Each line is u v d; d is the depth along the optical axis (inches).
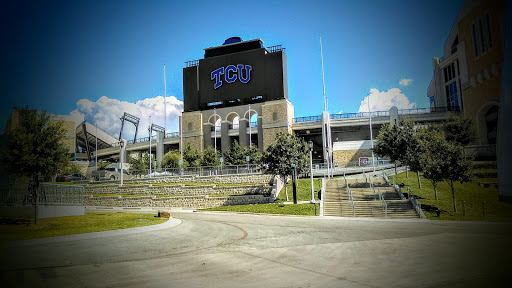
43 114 866.1
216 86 3083.2
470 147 1750.7
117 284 332.8
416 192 1369.3
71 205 1044.5
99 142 3860.7
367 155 2393.0
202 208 1566.2
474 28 1919.3
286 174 1449.3
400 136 1540.4
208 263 432.1
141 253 507.8
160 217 1031.6
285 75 2974.9
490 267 364.8
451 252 459.2
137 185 1831.9
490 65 1766.7
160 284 331.6
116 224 847.1
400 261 410.0
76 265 422.9
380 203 1193.4
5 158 808.9
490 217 1026.7
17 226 773.3
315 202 1315.2
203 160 2449.6
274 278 347.3
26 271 390.3
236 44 3152.1
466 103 2011.6
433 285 299.4
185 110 3186.5
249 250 524.1
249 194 1594.5
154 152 3535.9
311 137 3110.2
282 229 796.0
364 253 473.4
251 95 2965.1
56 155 856.9
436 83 2694.4
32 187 961.5
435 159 1146.0
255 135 3110.2
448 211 1114.1
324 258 447.5
